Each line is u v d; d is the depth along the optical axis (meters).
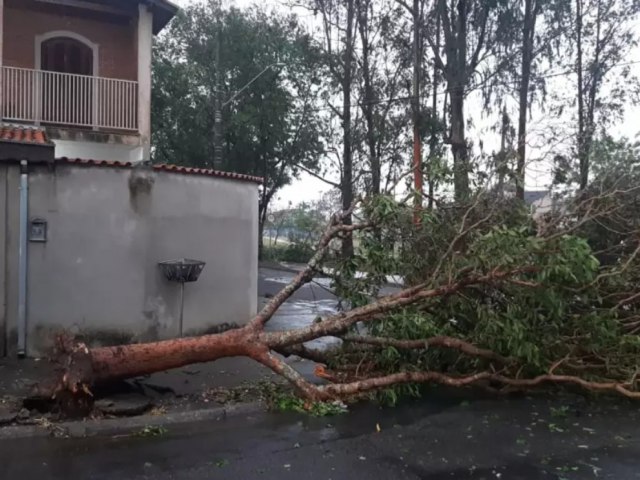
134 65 16.42
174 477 4.57
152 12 15.11
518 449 5.32
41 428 5.46
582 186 8.95
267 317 7.04
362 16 28.27
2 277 7.86
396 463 4.93
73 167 8.27
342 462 4.93
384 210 7.32
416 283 7.64
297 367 8.27
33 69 14.13
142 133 14.84
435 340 6.93
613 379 7.05
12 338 7.90
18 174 7.95
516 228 6.91
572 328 7.21
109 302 8.51
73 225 8.27
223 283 9.68
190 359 6.47
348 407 6.60
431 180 8.12
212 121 31.02
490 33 22.80
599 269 7.41
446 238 7.66
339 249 7.89
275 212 36.78
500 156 8.27
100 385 6.39
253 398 6.65
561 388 7.39
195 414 6.02
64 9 15.79
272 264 31.39
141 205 8.77
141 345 6.27
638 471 4.84
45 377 6.98
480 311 6.89
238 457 5.02
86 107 15.05
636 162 8.28
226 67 30.81
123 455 5.02
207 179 9.45
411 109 24.73
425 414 6.38
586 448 5.38
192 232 9.27
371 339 7.03
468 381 6.83
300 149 32.19
